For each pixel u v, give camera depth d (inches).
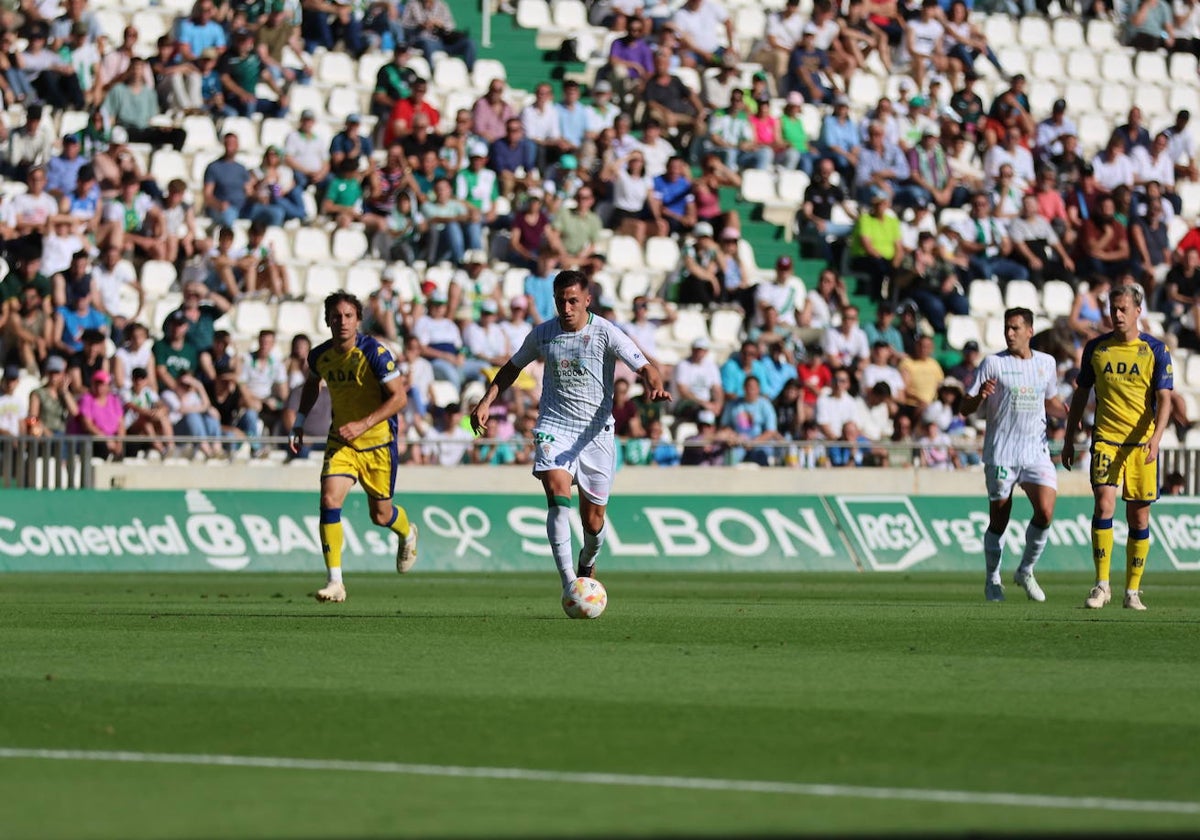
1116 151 3587.6
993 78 3801.7
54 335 2637.8
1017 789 658.8
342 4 3324.3
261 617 1466.5
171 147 3056.1
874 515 2672.2
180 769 700.7
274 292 2854.3
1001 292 3358.8
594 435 1429.6
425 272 2977.4
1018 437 1812.3
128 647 1179.9
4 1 3075.8
